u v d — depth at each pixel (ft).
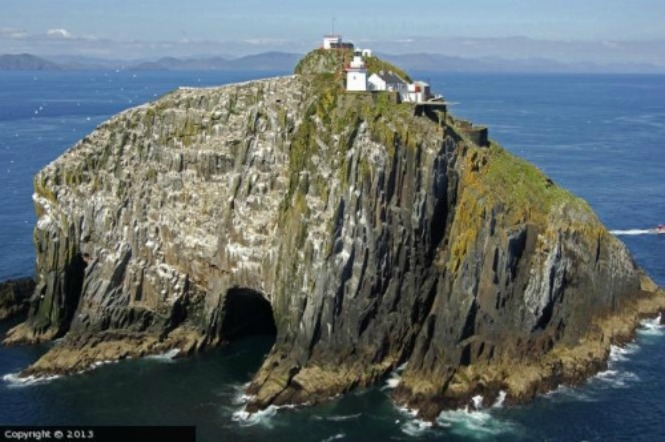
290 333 343.26
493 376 322.75
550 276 337.52
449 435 291.58
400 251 342.44
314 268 338.13
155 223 390.83
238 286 375.66
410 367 329.72
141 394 330.95
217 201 381.40
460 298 327.67
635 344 362.94
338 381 327.88
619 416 302.86
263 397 317.63
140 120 396.57
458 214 339.77
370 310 338.95
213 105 384.47
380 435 292.20
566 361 335.06
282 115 366.02
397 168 338.54
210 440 290.97
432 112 365.81
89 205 396.78
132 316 388.98
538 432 292.61
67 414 313.53
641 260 502.38
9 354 377.09
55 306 397.60
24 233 572.10
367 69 378.94
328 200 340.39
